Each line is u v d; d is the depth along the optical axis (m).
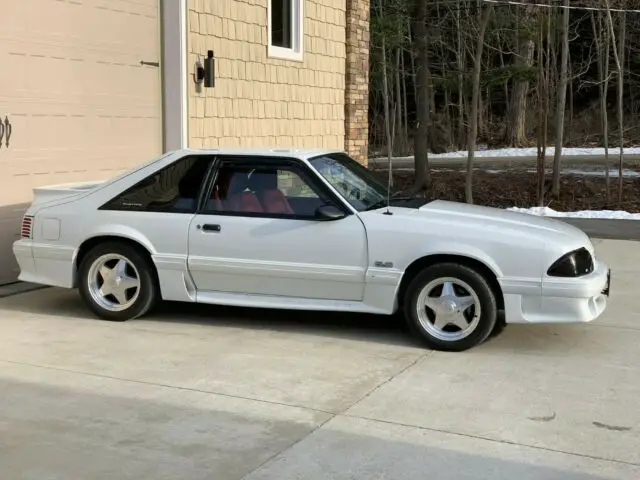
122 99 9.77
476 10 25.78
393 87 39.31
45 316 7.02
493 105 42.41
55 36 8.74
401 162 32.59
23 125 8.42
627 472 3.90
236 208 6.51
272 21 12.41
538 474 3.86
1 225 8.22
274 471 3.89
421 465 3.96
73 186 7.39
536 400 4.93
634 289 8.52
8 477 3.80
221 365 5.62
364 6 14.97
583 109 43.28
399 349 6.08
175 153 6.81
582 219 15.62
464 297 5.96
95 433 4.36
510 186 22.31
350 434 4.36
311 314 7.24
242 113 11.59
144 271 6.73
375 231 6.10
